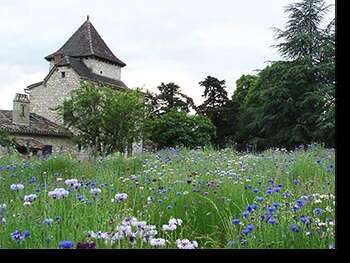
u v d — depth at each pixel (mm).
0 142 19750
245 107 45844
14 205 4469
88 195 5055
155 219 4820
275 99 37094
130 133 31641
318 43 38250
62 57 45969
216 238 4344
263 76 39125
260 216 3928
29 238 3354
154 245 3324
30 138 36188
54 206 4137
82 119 31547
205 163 8891
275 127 37969
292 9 38969
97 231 3465
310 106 36188
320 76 37344
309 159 8398
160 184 6535
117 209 4359
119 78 50094
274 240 3613
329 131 33719
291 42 38344
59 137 38781
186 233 4410
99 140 31766
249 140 39656
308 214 4410
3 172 7438
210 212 4723
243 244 3605
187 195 5410
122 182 6762
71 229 3568
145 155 10781
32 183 6047
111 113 30953
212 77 63031
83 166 9234
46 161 8914
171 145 43375
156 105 62344
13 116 37250
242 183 6004
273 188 5352
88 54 46938
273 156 10234
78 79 43000
